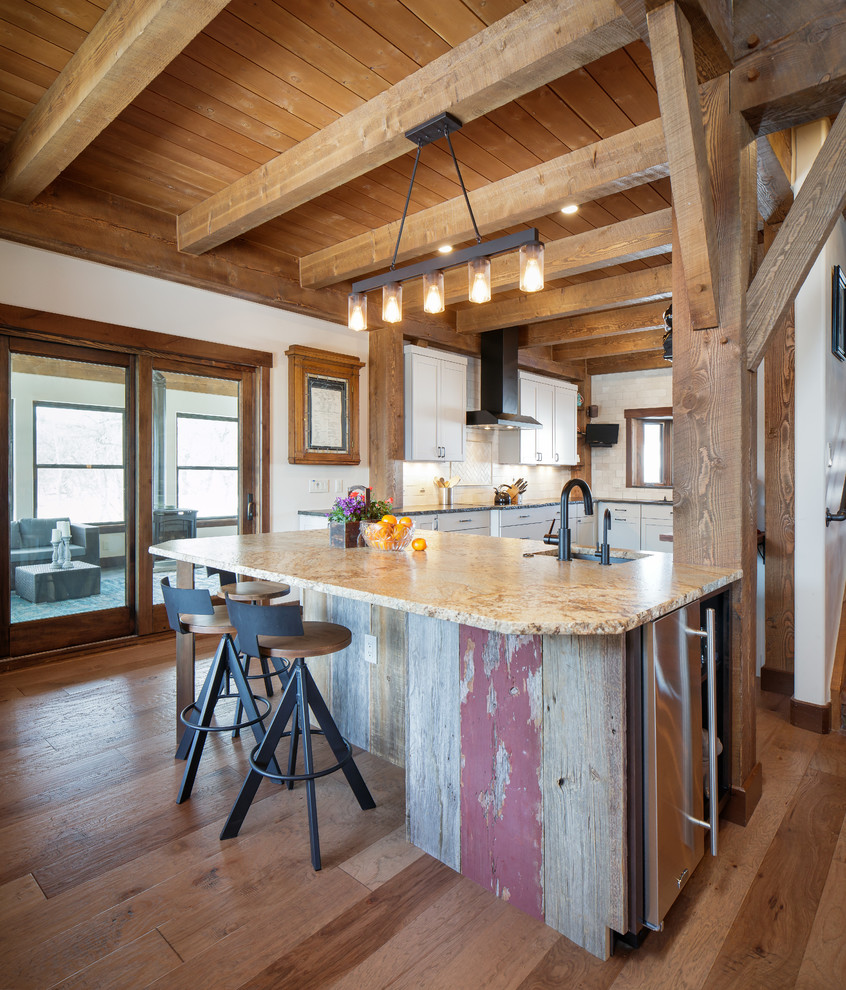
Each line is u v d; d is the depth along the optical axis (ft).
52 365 12.09
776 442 10.21
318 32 7.35
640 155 9.29
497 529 20.11
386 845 6.35
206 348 14.23
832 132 6.58
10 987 4.52
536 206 10.59
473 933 5.12
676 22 5.67
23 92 8.75
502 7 6.95
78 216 11.43
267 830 6.61
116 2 7.00
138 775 7.79
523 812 5.34
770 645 10.81
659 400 25.13
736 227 6.95
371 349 17.95
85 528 12.67
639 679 4.90
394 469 17.48
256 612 6.06
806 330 9.87
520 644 5.30
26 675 11.43
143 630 13.52
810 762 8.28
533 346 21.53
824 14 6.27
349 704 8.88
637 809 4.87
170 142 9.95
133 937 5.03
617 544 24.67
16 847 6.24
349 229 13.50
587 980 4.62
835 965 4.76
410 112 8.16
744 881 5.80
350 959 4.81
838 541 12.48
